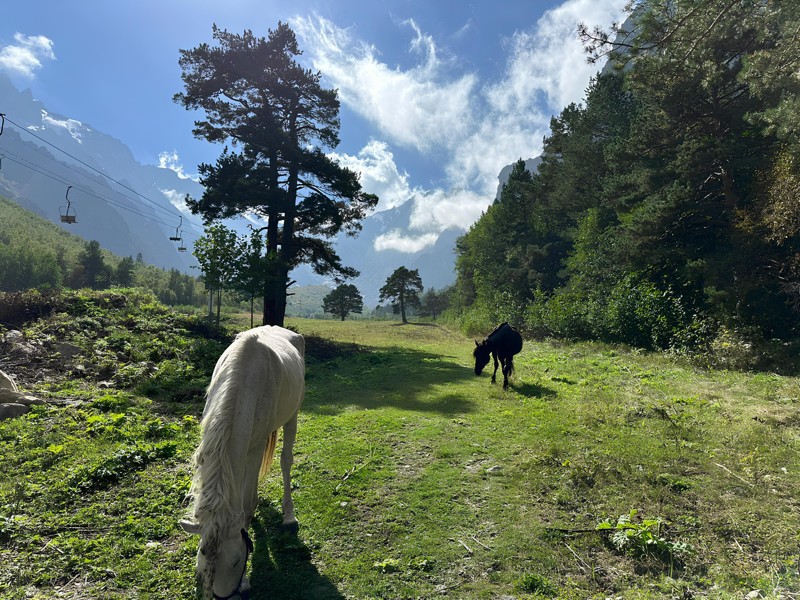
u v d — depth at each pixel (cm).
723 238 1977
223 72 2322
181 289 11550
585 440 729
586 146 3531
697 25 1066
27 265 8781
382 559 441
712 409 887
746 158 1712
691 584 382
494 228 5434
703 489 548
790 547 422
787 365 1309
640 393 1042
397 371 1491
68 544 443
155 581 401
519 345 1152
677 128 1991
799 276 1586
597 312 2134
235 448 347
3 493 531
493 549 450
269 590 399
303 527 495
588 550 444
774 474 575
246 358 394
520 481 590
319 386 1248
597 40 1145
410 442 752
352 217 2712
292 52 2519
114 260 14400
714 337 1570
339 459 674
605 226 3105
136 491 555
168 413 883
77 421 790
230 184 2219
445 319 5994
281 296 2458
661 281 2097
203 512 302
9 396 845
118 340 1334
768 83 1022
